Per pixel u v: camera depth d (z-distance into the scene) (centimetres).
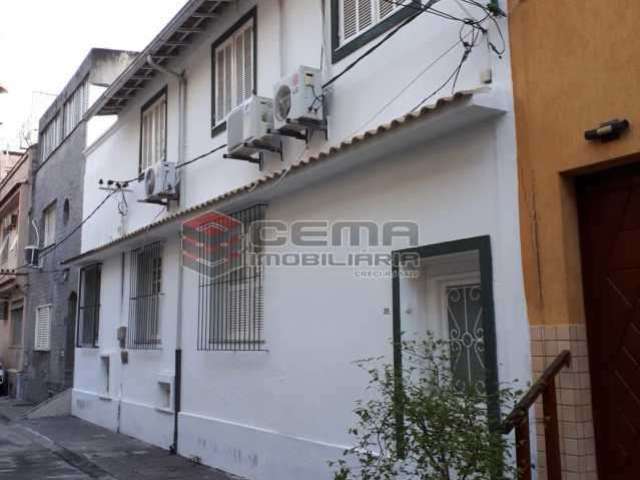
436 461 378
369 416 449
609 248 434
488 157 498
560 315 434
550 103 450
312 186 700
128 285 1182
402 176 580
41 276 1814
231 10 914
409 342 532
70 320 1559
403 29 603
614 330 427
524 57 471
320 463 643
